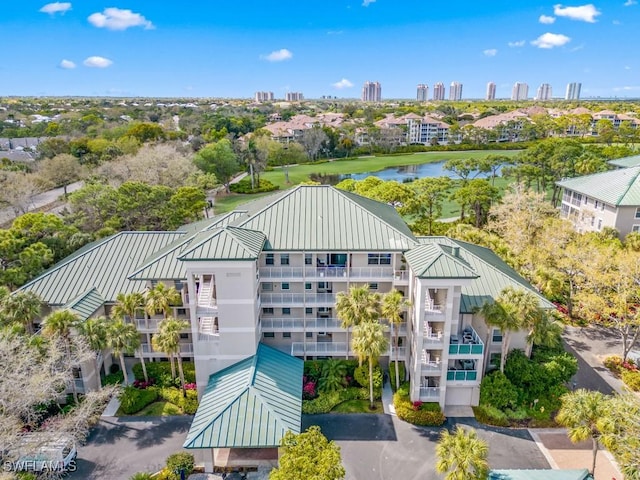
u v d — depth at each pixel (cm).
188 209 7856
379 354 3575
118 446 3531
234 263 3622
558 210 7606
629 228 6975
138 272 4169
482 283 4147
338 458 2558
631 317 4709
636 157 9375
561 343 4356
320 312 4400
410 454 3450
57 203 9381
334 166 16612
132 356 4462
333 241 4088
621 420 2770
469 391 3941
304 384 4094
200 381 3950
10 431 2986
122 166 9812
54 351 3259
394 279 4134
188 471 3247
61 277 4425
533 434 3656
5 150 12975
